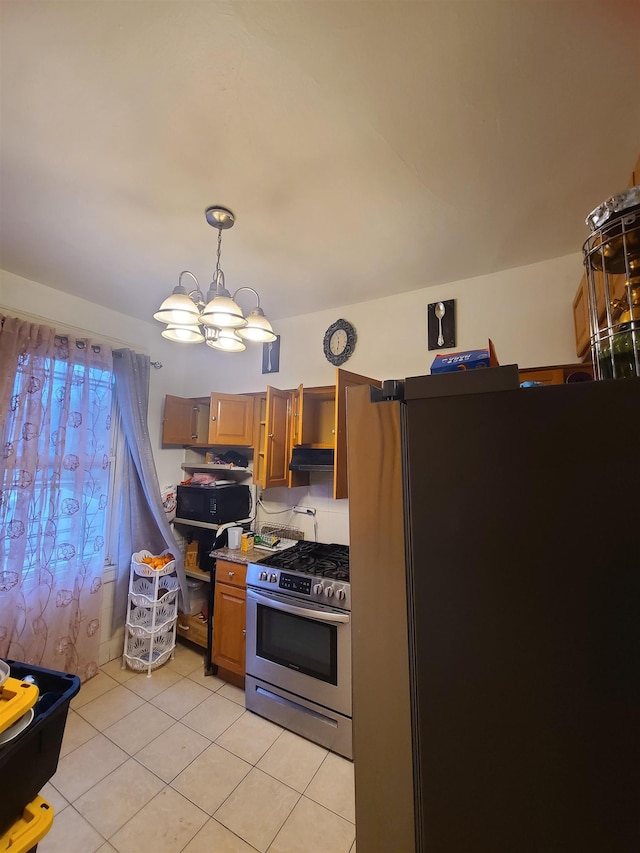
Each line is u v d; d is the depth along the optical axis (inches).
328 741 70.2
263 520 113.0
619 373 21.6
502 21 32.7
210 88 39.3
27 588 81.4
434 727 18.8
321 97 40.1
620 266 23.8
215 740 72.1
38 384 83.8
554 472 16.6
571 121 42.8
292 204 58.6
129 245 71.7
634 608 14.9
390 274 81.8
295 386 107.3
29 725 29.3
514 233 65.7
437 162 49.4
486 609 17.8
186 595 103.3
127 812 56.9
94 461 96.0
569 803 15.7
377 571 21.0
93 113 42.6
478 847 17.5
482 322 80.6
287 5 31.8
